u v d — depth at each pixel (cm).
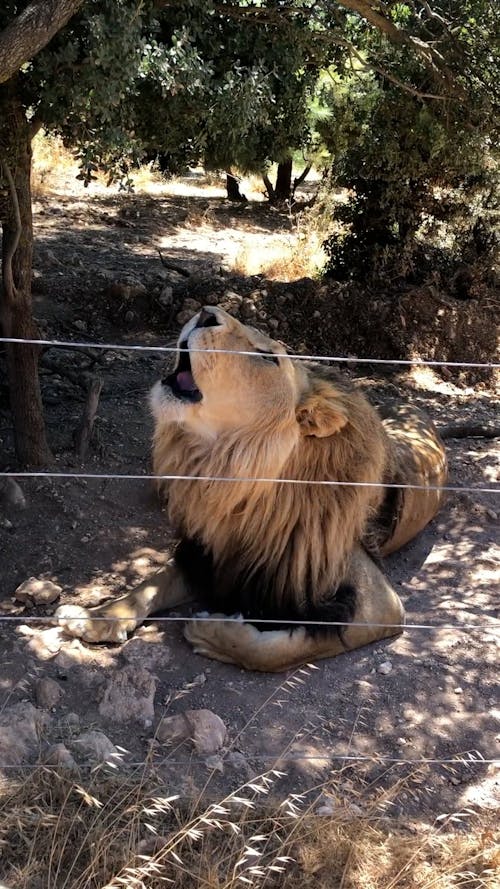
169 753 302
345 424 347
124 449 527
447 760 315
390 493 421
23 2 385
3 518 440
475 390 768
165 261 954
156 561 428
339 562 361
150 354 722
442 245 895
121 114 401
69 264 910
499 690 357
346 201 1110
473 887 266
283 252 979
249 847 246
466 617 407
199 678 343
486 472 568
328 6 520
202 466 347
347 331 805
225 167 663
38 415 477
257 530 352
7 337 455
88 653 351
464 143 677
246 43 486
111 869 249
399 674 360
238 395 324
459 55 574
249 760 305
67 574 410
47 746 295
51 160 1388
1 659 343
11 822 259
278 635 348
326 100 764
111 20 357
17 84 401
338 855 266
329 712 335
